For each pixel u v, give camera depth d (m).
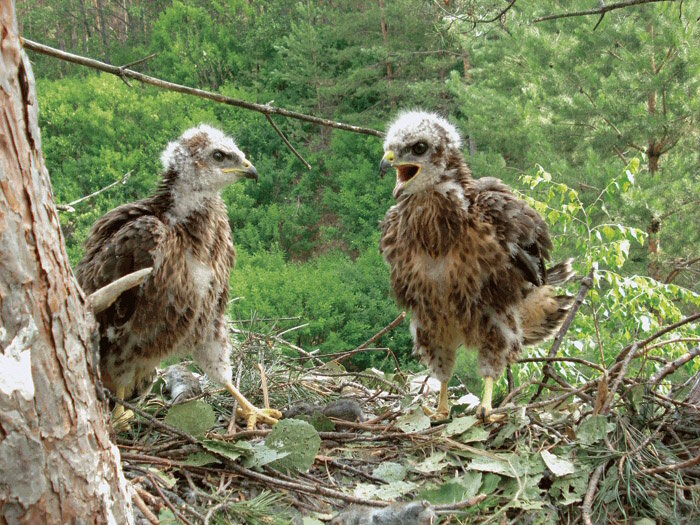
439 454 1.29
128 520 1.07
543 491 1.22
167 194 1.34
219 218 1.37
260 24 7.96
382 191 5.97
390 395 1.53
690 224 2.93
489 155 3.77
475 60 4.29
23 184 0.97
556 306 1.42
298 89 6.90
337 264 5.24
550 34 3.62
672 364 1.30
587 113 3.32
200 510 1.19
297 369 1.57
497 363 1.36
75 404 1.01
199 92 1.26
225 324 1.39
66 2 9.05
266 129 6.75
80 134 6.47
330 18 6.55
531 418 1.31
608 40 3.32
